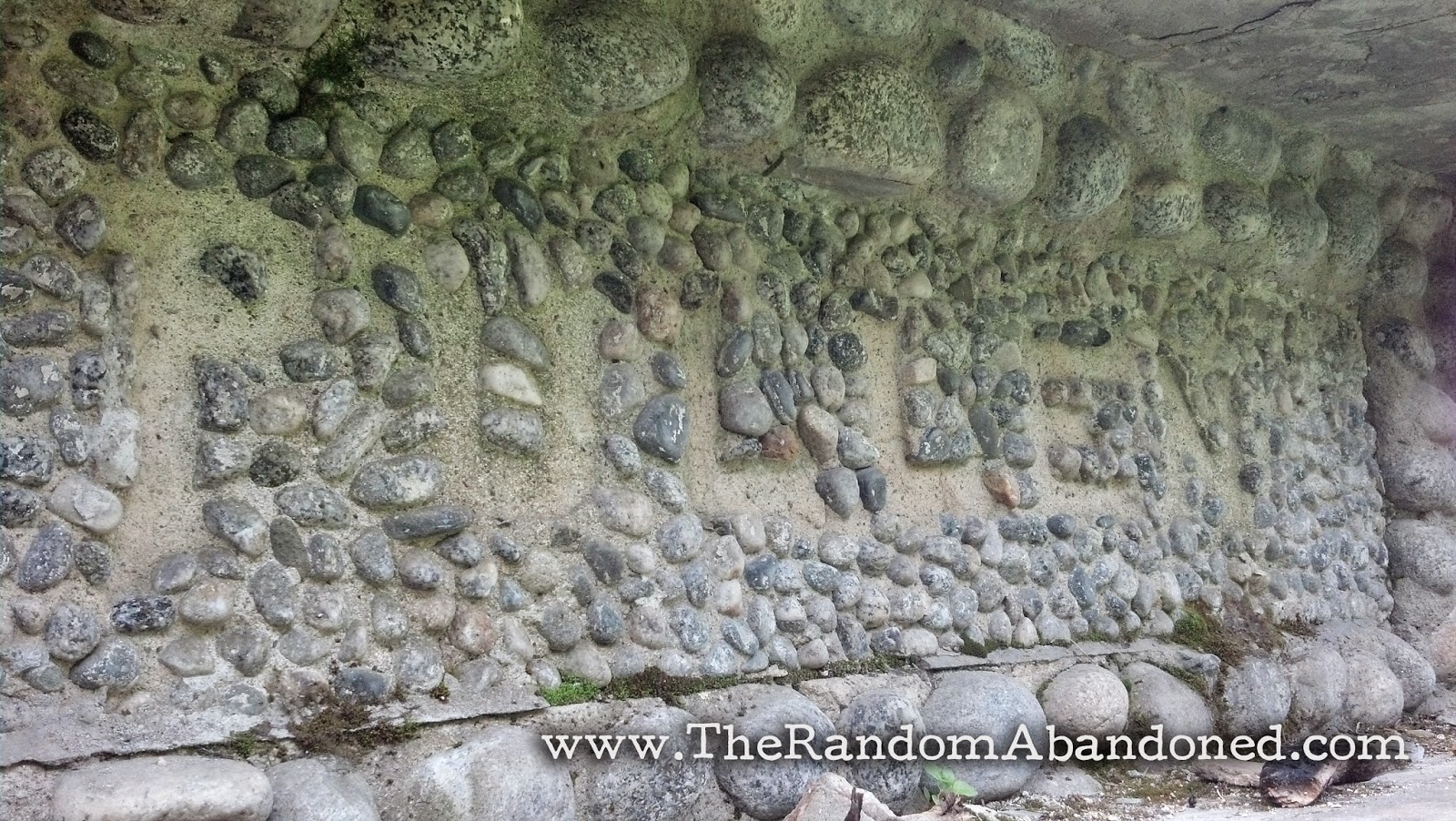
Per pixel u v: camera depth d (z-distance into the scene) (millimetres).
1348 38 3260
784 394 2904
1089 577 3504
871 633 2980
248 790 1839
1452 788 3111
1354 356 4543
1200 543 3869
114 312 2006
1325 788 3168
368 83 2301
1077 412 3619
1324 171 4227
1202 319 3965
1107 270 3740
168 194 2096
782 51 2828
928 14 3025
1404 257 4527
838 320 3045
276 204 2203
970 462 3314
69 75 1982
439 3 2229
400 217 2326
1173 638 3682
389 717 2176
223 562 2064
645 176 2711
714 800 2488
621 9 2518
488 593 2361
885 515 3070
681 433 2689
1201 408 3969
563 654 2453
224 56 2143
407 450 2311
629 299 2664
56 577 1904
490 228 2461
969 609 3186
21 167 1941
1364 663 3982
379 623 2215
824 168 2914
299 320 2215
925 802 2729
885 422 3148
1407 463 4512
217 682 2031
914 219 3250
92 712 1907
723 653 2678
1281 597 4039
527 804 2135
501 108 2473
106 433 1975
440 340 2379
